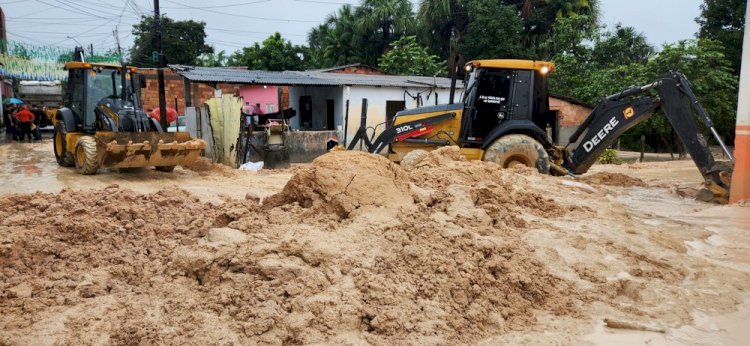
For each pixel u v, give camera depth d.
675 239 7.20
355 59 40.06
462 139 11.67
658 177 14.78
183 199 7.24
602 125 11.73
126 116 12.85
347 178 5.87
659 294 5.14
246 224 5.44
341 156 6.20
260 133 16.41
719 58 21.88
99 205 6.70
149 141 12.14
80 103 13.49
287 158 16.03
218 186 11.34
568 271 5.48
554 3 34.06
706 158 10.48
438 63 35.75
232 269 4.63
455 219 5.93
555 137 12.62
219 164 14.65
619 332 4.35
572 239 6.20
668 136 23.42
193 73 19.86
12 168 14.02
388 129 12.46
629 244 6.54
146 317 4.19
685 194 11.09
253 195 6.69
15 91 36.88
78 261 5.29
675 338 4.26
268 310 4.06
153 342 3.82
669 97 10.84
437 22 38.44
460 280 4.64
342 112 20.98
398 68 34.25
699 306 4.93
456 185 6.90
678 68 21.06
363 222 5.37
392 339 3.96
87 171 12.36
